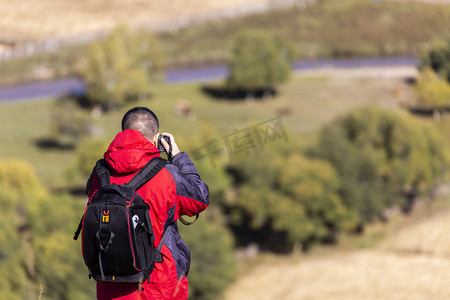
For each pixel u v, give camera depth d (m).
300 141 154.38
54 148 167.38
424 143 138.00
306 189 118.06
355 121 142.88
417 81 167.25
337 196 122.75
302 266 115.56
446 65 160.38
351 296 100.00
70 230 77.06
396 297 96.38
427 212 136.88
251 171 122.44
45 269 53.84
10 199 90.62
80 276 52.09
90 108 197.88
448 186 146.12
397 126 137.88
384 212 135.62
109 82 198.12
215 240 97.94
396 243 123.50
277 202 117.44
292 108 199.75
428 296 93.81
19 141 169.25
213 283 95.25
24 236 81.88
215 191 115.94
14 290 55.66
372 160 131.50
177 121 177.25
